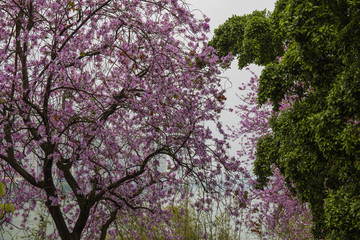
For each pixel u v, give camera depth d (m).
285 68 6.40
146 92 5.30
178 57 5.67
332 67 5.72
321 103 5.83
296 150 5.89
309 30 5.47
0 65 5.16
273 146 6.95
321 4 5.45
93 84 5.74
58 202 5.29
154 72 5.41
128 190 5.82
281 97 6.64
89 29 5.14
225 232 7.29
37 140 5.35
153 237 7.18
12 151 5.44
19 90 5.22
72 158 5.08
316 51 5.52
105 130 4.95
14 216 5.88
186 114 5.55
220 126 5.52
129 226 6.30
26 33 4.79
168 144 5.62
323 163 5.70
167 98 5.35
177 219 7.50
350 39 5.13
